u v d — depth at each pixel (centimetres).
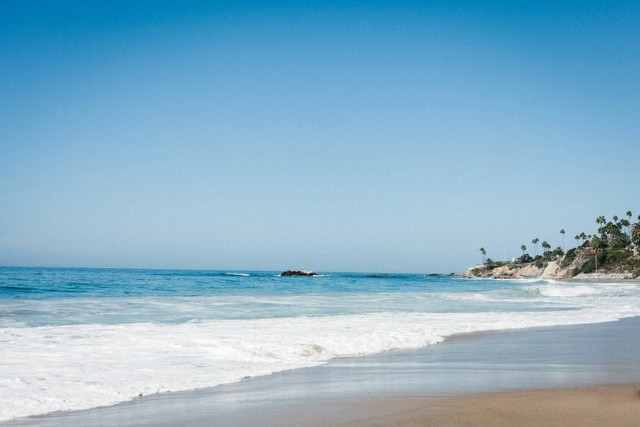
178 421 771
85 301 2923
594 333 1944
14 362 1191
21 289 3972
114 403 887
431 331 1892
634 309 3172
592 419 754
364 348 1512
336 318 2258
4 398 894
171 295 3666
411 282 10000
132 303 2862
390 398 907
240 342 1497
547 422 738
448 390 972
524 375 1136
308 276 13725
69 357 1267
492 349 1544
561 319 2425
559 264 17512
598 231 18025
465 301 3672
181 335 1638
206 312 2492
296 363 1284
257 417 787
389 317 2347
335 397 919
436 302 3478
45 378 1045
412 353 1466
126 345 1448
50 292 3684
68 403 877
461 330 1964
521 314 2666
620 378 1095
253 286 5616
